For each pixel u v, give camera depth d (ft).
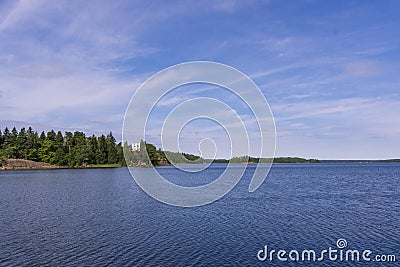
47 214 129.49
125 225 108.27
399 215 126.41
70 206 149.59
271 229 101.65
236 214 126.31
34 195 191.83
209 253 78.64
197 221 113.60
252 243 86.69
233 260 74.02
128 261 73.46
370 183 287.69
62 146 495.82
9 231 100.68
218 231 99.30
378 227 104.88
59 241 88.99
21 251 80.64
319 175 418.10
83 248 82.74
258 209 137.80
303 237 92.58
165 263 72.23
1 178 318.86
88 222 113.50
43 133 507.30
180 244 85.92
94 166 491.31
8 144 475.31
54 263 72.28
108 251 80.33
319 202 161.58
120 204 153.28
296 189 227.40
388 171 546.67
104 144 508.53
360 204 156.46
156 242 87.71
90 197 180.86
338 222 111.86
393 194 202.18
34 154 483.92
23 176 343.46
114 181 280.10
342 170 594.24
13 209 142.10
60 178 316.19
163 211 133.69
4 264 71.87
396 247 83.51
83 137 500.74
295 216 122.62
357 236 93.66
